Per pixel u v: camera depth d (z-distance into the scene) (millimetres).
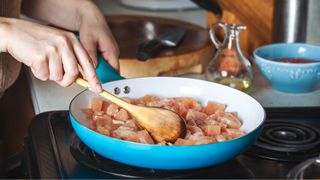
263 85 1181
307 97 1112
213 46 1326
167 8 1900
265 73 1130
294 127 873
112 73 972
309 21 1261
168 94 938
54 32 833
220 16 1457
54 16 1207
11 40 837
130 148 689
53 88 1133
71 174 729
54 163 753
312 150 798
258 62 1128
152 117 777
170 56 1212
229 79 1102
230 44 1115
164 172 729
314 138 830
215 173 735
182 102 884
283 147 798
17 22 870
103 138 705
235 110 873
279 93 1136
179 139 740
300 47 1177
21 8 1239
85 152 783
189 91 933
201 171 737
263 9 1383
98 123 806
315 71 1082
